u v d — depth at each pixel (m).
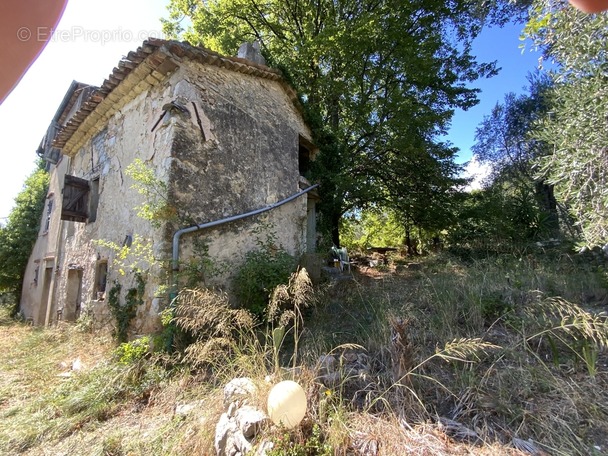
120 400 3.45
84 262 6.86
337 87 8.80
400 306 4.40
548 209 10.10
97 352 4.97
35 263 10.88
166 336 4.01
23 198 11.89
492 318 3.76
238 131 5.99
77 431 3.02
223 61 5.85
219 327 3.34
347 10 10.10
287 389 2.19
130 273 5.14
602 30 3.10
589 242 3.41
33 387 4.07
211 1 10.32
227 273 5.23
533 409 2.32
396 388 2.55
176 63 5.20
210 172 5.33
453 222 9.85
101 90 6.16
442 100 10.22
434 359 3.09
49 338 6.27
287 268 5.44
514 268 5.69
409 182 10.16
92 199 7.12
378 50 9.12
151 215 4.61
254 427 2.16
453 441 2.09
